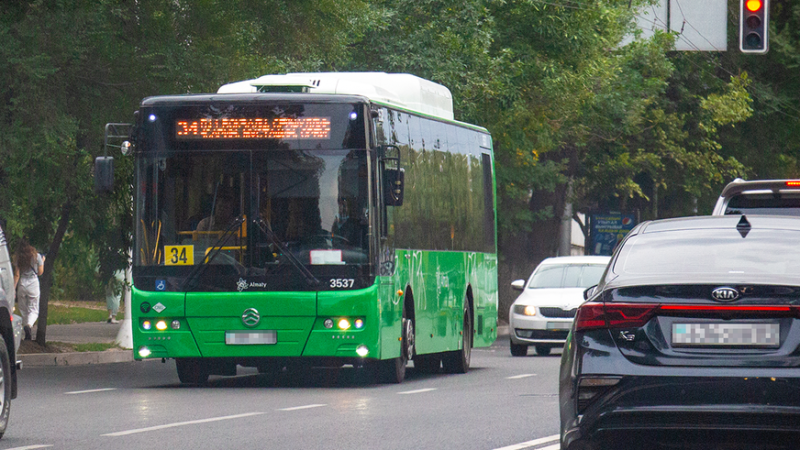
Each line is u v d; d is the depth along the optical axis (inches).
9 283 929.5
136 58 1584.6
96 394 1144.2
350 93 1198.9
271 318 1169.4
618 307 563.8
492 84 2294.5
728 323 553.6
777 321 551.5
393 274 1221.7
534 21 2440.9
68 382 1300.4
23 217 1678.2
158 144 1196.5
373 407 1016.9
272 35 1740.9
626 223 3112.7
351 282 1168.8
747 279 564.7
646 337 557.9
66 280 3218.5
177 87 1610.5
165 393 1154.0
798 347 548.4
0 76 1467.8
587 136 2856.8
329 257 1173.1
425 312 1326.3
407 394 1139.9
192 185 1189.7
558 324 1812.3
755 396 543.8
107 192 1185.4
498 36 2411.4
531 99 2465.6
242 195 1184.2
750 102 3223.4
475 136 1541.6
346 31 2007.9
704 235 624.4
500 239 2881.4
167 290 1182.9
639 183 3324.3
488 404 1042.7
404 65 2231.8
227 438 815.7
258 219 1178.6
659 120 2989.7
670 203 3449.8
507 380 1317.7
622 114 2812.5
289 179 1182.3
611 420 554.6
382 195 1194.6
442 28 2284.7
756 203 989.2
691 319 556.1
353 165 1181.1
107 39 1553.9
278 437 821.2
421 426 884.0
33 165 1518.2
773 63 3378.4
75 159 1588.3
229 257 1178.6
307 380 1332.4
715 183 3351.4
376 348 1171.9
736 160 3201.3
